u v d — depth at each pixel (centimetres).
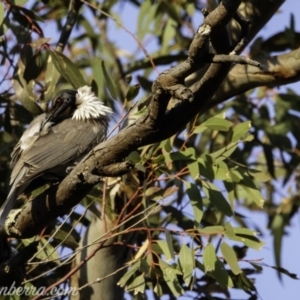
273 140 1385
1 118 1267
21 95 1190
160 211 1221
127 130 788
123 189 1082
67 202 834
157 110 754
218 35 735
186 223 1163
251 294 1105
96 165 804
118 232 1023
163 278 1030
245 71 1121
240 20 751
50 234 1114
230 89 1134
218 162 1039
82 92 1140
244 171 1067
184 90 723
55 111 1105
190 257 995
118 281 1084
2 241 965
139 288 995
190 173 1036
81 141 1061
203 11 731
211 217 1225
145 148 1065
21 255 909
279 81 1112
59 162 1024
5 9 1178
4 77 1219
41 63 1223
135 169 1055
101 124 1110
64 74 1179
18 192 944
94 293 1111
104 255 1110
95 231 1111
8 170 1179
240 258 1115
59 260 1089
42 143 1039
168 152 1049
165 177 1055
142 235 1159
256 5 1186
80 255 1117
